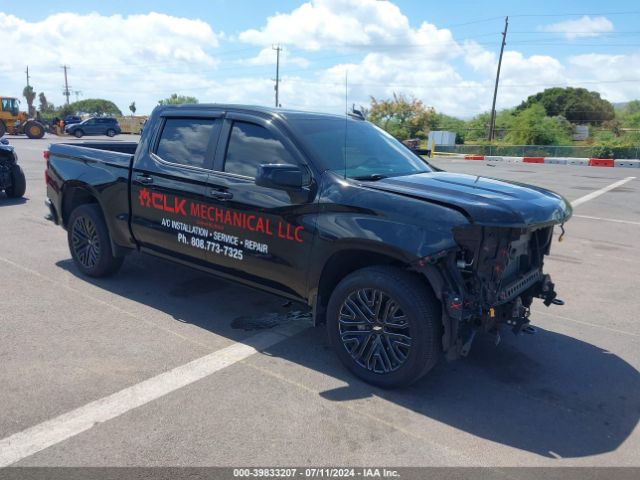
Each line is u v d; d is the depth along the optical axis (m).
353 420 3.27
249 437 3.04
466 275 3.46
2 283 5.56
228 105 4.60
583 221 10.62
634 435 3.26
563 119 54.94
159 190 4.80
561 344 4.58
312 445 3.00
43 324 4.54
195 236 4.59
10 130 36.97
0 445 2.88
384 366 3.62
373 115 58.41
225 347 4.23
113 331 4.45
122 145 6.64
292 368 3.92
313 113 4.58
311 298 3.96
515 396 3.66
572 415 3.46
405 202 3.48
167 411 3.27
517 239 3.57
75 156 5.73
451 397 3.61
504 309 3.64
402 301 3.44
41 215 9.37
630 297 5.92
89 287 5.52
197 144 4.66
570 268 7.11
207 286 5.68
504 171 23.50
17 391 3.43
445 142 45.19
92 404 3.32
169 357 4.01
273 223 4.02
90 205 5.61
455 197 3.49
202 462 2.81
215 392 3.53
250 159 4.26
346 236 3.59
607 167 29.62
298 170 3.71
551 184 17.64
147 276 5.94
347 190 3.71
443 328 3.47
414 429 3.21
